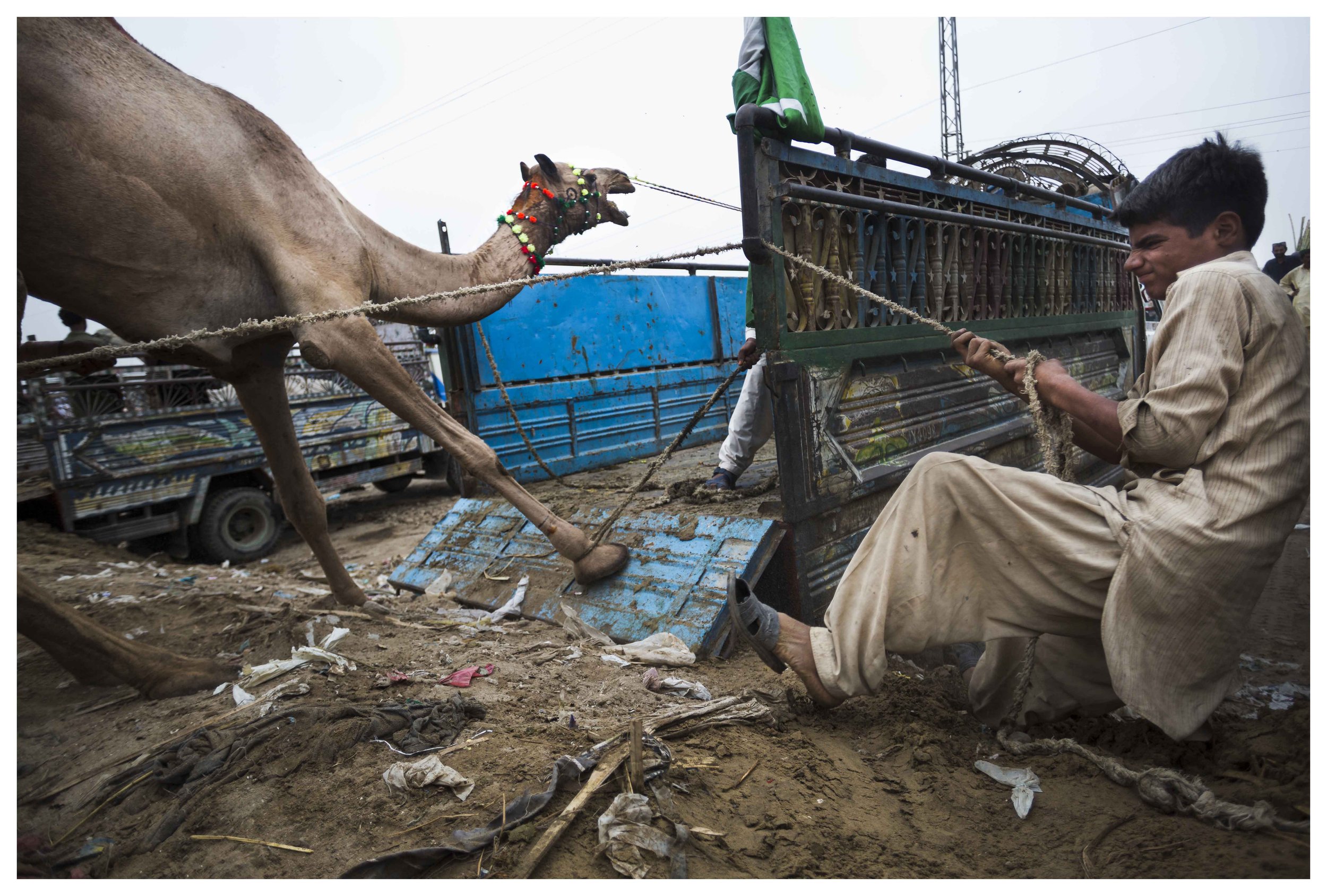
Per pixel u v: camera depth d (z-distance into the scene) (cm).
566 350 581
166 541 826
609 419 605
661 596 353
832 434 362
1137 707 205
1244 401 199
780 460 341
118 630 391
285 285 337
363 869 175
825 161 359
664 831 186
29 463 718
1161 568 199
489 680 295
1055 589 223
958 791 212
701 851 181
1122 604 207
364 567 755
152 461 763
